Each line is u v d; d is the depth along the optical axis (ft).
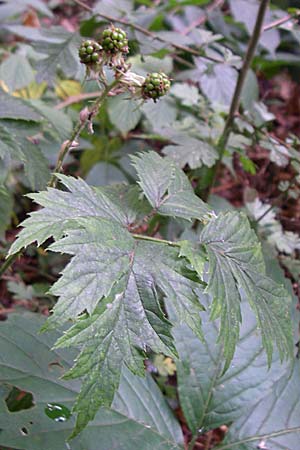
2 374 1.28
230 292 1.18
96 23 2.02
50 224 1.11
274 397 1.44
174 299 1.12
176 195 1.30
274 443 1.38
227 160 2.04
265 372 1.44
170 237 1.82
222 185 2.42
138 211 1.35
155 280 1.11
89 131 1.26
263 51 2.78
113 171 2.31
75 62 1.81
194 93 2.15
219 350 1.45
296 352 1.52
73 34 1.84
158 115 2.12
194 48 2.08
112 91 1.24
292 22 1.82
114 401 1.34
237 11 2.01
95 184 2.25
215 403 1.41
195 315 1.12
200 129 1.98
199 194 1.88
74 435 1.05
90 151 2.41
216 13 2.52
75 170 2.57
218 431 1.76
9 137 1.58
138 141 2.44
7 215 1.90
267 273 1.61
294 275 1.84
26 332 1.37
